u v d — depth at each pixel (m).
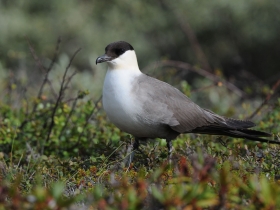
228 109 15.23
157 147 11.27
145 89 10.80
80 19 24.61
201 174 6.89
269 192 6.67
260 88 17.67
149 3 25.52
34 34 23.95
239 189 7.51
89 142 12.29
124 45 10.92
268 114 13.48
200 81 20.23
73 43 24.53
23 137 12.46
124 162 10.55
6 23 23.67
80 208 7.48
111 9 25.19
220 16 24.72
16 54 19.98
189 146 10.95
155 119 10.79
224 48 25.47
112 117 10.90
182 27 24.36
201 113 11.41
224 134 11.71
